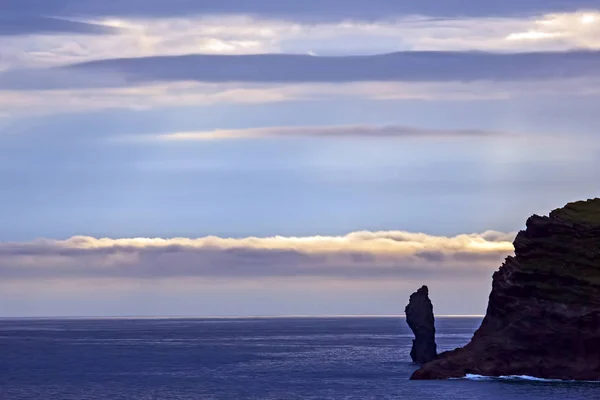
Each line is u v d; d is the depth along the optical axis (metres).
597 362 192.12
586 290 193.50
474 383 195.75
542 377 195.75
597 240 197.00
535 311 195.62
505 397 175.62
